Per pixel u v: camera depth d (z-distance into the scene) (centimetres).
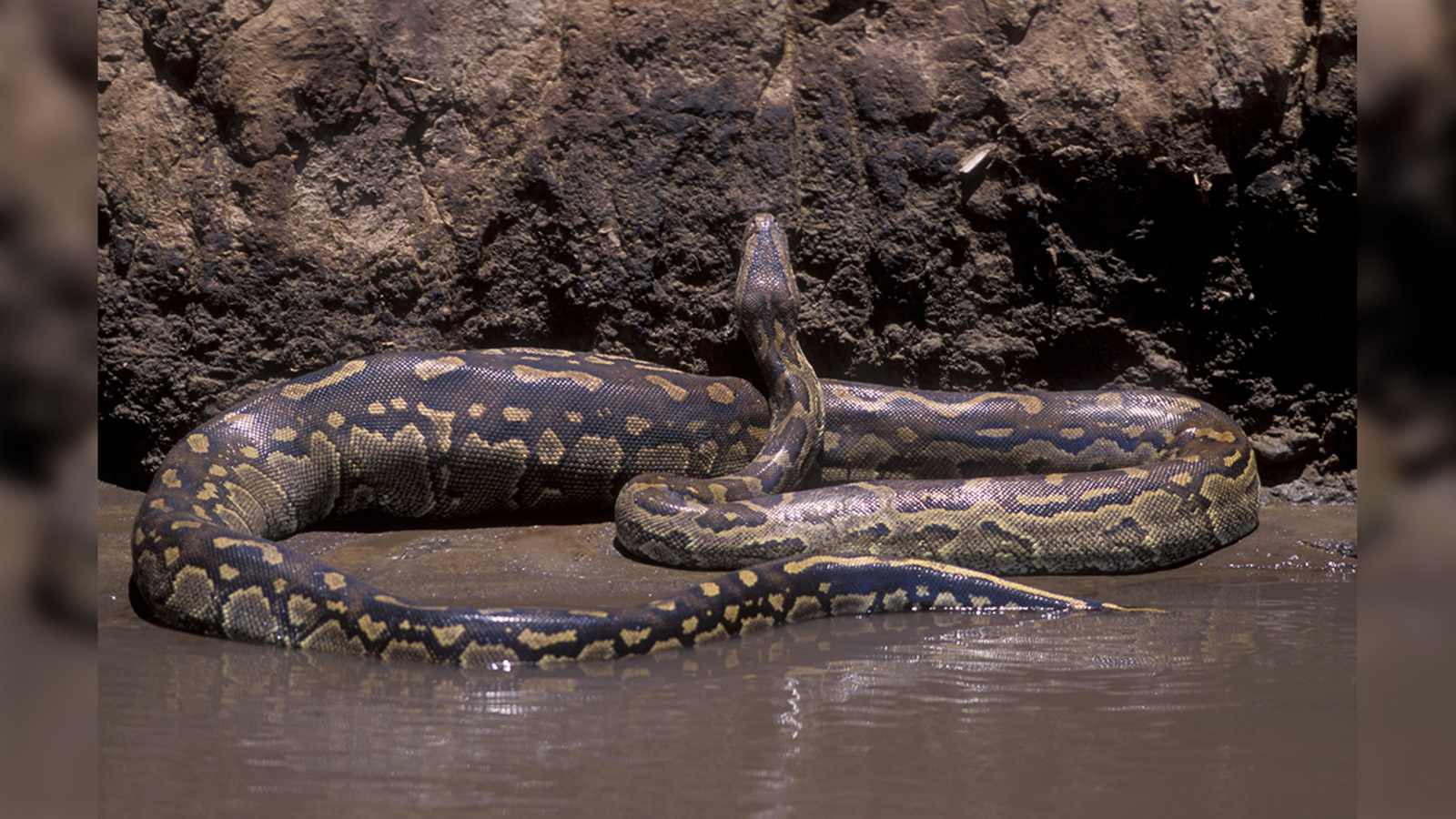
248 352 3397
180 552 2453
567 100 3431
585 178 3434
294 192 3388
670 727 1688
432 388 3141
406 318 3441
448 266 3438
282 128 3356
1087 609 2547
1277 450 3444
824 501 2914
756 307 3312
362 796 1408
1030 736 1619
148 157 3375
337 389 3095
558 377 3203
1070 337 3516
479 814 1344
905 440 3344
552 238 3450
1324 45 3322
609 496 3247
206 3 3319
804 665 2078
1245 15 3359
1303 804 1354
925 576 2605
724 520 2858
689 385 3303
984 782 1438
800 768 1498
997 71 3441
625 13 3412
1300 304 3453
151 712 1798
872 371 3516
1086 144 3425
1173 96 3403
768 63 3447
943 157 3444
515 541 3052
